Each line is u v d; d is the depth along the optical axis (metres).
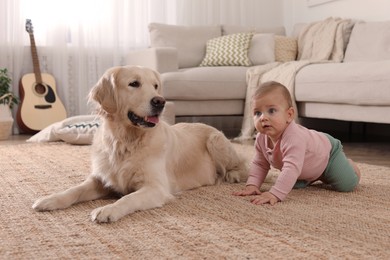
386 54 3.75
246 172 2.18
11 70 4.58
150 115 1.68
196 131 2.15
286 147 1.74
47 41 4.74
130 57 4.59
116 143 1.71
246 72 3.97
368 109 2.98
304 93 3.46
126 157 1.70
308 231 1.29
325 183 2.01
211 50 4.52
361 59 3.95
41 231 1.30
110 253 1.12
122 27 4.95
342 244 1.18
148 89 1.72
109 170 1.72
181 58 4.58
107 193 1.80
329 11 4.88
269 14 5.46
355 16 4.54
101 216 1.38
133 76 1.74
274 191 1.68
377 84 2.82
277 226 1.34
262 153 1.88
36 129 4.43
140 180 1.69
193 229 1.31
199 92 3.82
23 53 4.67
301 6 5.31
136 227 1.34
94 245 1.18
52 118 4.50
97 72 4.88
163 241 1.21
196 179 2.00
